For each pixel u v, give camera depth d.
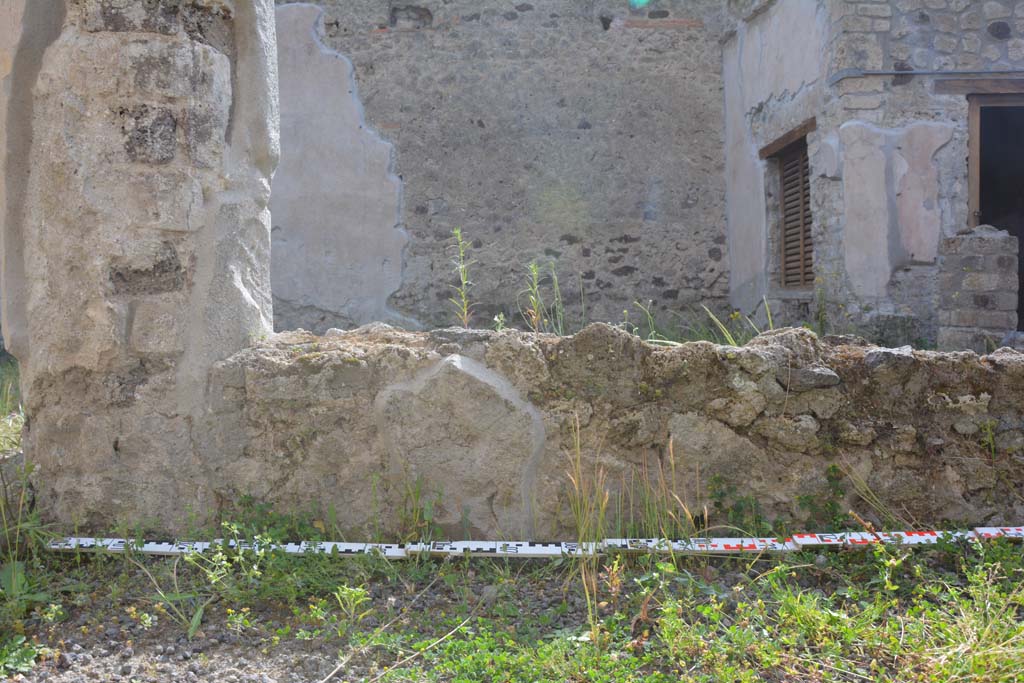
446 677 2.19
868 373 2.99
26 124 2.97
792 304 7.76
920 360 3.00
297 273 8.88
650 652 2.28
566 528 2.97
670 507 2.96
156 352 2.92
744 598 2.56
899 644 2.25
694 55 9.12
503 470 2.95
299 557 2.75
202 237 2.95
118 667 2.25
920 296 6.77
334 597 2.63
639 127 9.05
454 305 8.95
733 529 2.95
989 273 5.35
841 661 2.20
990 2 6.75
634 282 9.08
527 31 8.94
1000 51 6.74
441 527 2.97
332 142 8.88
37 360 2.97
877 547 2.65
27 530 2.88
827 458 2.99
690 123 9.13
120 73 2.84
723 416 2.97
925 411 3.01
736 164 8.88
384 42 8.86
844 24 6.65
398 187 8.91
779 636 2.33
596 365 2.97
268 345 3.04
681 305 9.16
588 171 9.02
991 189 9.38
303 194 8.86
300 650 2.35
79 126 2.87
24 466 3.13
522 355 2.97
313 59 8.84
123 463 2.95
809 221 7.73
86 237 2.88
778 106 7.88
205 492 2.96
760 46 8.23
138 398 2.93
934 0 6.72
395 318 8.95
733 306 9.10
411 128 8.90
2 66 2.95
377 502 2.97
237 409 2.96
